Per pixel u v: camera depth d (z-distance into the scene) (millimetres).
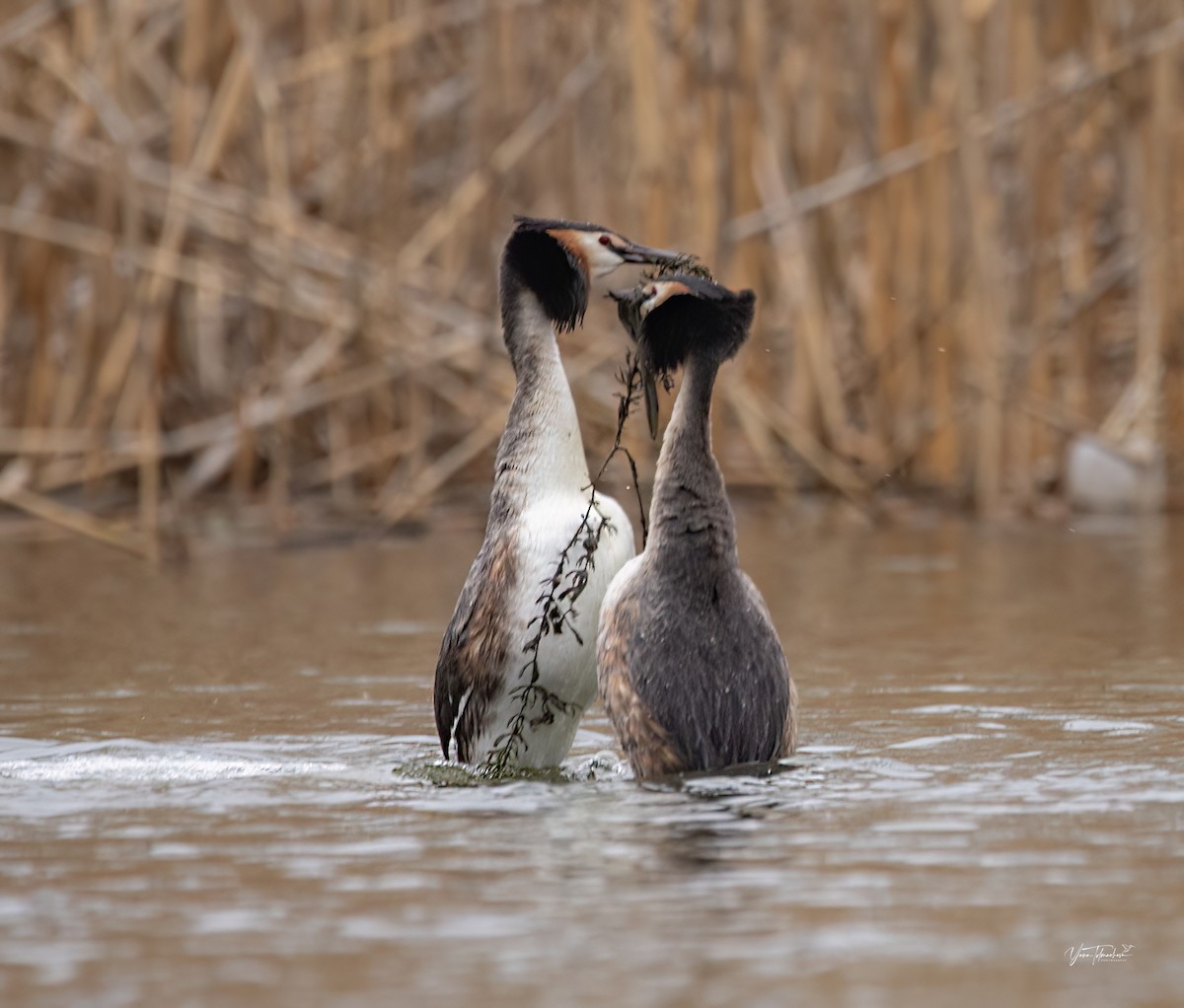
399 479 20391
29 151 19766
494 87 20891
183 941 5613
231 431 20297
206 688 10609
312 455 21469
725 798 7441
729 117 20078
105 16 19688
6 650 12055
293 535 18672
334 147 21797
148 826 7117
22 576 16094
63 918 5863
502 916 5824
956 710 9539
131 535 17844
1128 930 5609
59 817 7277
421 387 20250
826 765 8062
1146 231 20875
